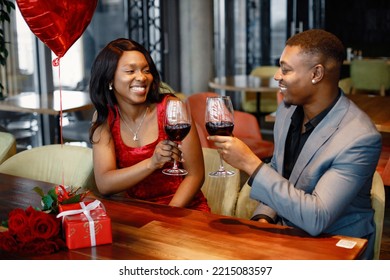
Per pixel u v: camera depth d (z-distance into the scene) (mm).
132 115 2432
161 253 1740
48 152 2840
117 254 1738
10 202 2285
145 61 2363
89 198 2305
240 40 8336
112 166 2398
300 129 2191
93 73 2404
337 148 1928
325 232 1979
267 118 4254
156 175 2482
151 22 7293
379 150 1942
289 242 1802
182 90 7730
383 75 7000
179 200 2406
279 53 8523
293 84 1996
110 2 6996
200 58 7570
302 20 8648
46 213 1822
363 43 9500
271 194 1891
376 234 2129
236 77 6840
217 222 1987
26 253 1760
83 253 1753
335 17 9297
